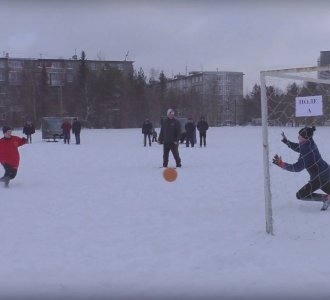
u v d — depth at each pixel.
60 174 14.93
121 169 16.06
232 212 8.59
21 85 87.19
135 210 8.96
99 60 105.38
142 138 39.53
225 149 24.44
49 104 82.81
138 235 7.10
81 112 82.19
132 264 5.77
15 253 6.28
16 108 85.06
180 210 8.88
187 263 5.77
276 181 12.35
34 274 5.48
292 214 8.22
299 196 8.54
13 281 5.27
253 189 11.14
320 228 7.19
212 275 5.34
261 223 7.64
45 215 8.63
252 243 6.52
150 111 85.88
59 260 5.97
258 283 5.07
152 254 6.16
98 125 82.38
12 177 12.26
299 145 8.33
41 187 12.13
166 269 5.58
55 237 7.07
